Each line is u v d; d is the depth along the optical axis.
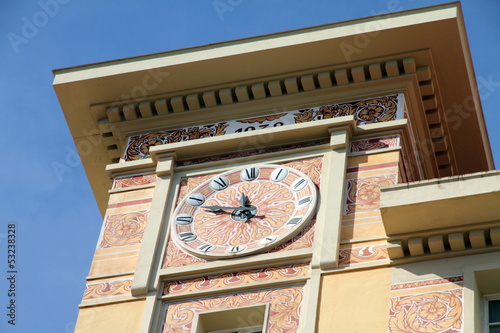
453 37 32.81
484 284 26.88
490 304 26.66
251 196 30.98
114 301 28.84
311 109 33.34
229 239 29.78
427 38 32.97
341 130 31.67
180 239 30.02
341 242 28.59
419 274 27.19
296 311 27.30
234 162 32.12
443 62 33.19
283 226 29.61
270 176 31.36
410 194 27.48
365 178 30.39
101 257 30.25
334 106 33.19
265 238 29.39
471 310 25.92
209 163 32.25
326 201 29.77
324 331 26.55
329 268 27.94
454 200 27.12
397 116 32.34
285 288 27.94
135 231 30.86
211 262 29.06
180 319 28.00
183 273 28.98
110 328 28.25
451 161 34.84
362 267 27.75
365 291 27.19
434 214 27.33
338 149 31.34
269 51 33.56
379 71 33.25
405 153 31.77
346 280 27.58
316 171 31.05
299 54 33.50
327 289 27.47
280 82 33.75
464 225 27.31
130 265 29.88
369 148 31.36
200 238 30.06
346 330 26.42
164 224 30.70
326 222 29.06
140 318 28.28
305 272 28.20
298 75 33.66
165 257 29.69
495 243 27.23
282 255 28.64
